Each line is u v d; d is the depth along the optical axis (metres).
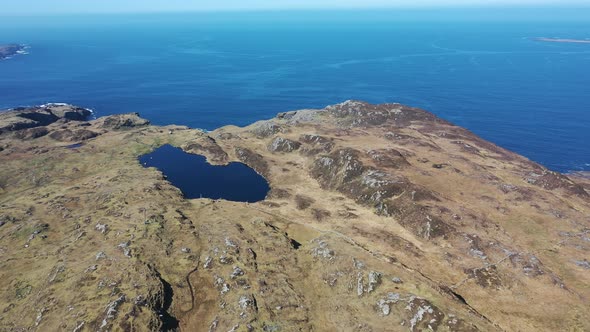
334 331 74.62
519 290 85.44
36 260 99.31
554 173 137.88
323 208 125.00
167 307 79.94
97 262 90.50
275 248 99.81
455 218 110.31
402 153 153.62
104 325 71.88
